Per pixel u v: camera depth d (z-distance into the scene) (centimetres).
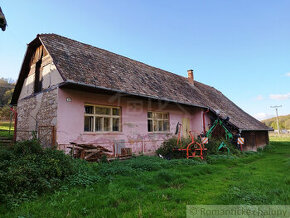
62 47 977
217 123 1392
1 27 428
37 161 505
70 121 825
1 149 548
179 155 996
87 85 782
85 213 338
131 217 320
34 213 331
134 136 1069
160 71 1656
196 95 1642
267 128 2112
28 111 1048
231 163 920
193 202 395
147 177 555
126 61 1377
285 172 718
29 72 1135
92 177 514
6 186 377
